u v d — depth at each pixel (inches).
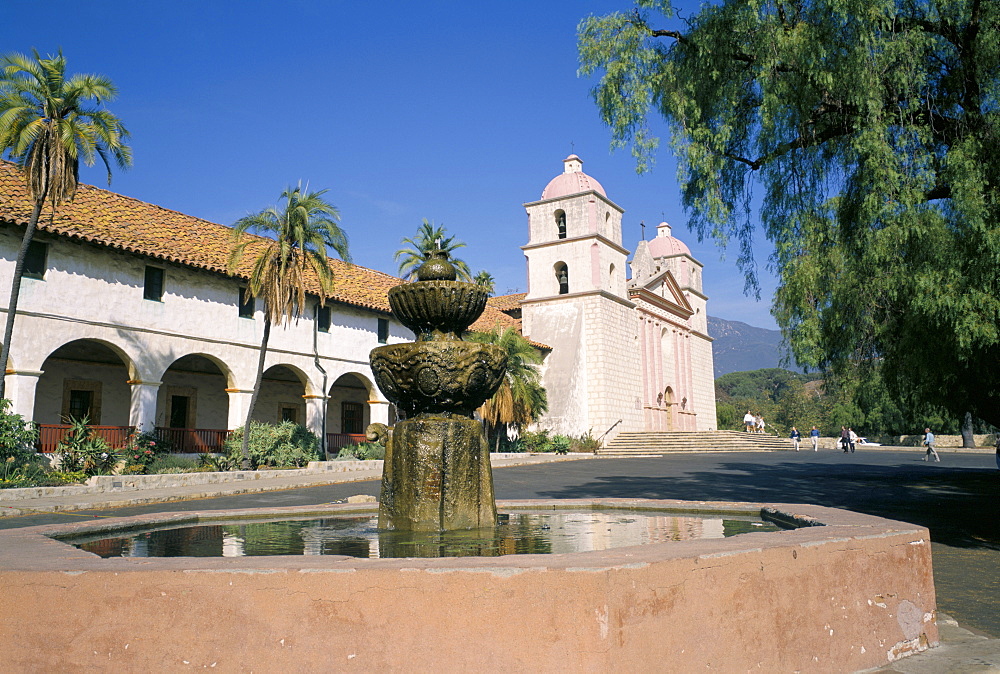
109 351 932.0
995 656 191.8
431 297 269.3
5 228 718.5
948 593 291.3
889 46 362.9
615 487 726.5
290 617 128.3
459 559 137.0
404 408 273.6
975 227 333.7
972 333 336.2
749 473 910.4
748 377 5536.4
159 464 791.1
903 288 361.4
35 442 696.4
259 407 1130.0
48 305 744.3
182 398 1034.1
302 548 204.4
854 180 392.8
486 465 259.6
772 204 433.4
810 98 391.9
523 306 1642.5
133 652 129.6
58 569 134.1
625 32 433.7
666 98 433.4
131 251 805.2
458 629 126.7
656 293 1823.3
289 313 888.9
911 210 348.5
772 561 157.9
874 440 2079.2
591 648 124.8
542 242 1625.2
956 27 381.7
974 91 382.9
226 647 128.4
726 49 414.9
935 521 491.2
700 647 140.5
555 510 332.8
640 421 1668.3
